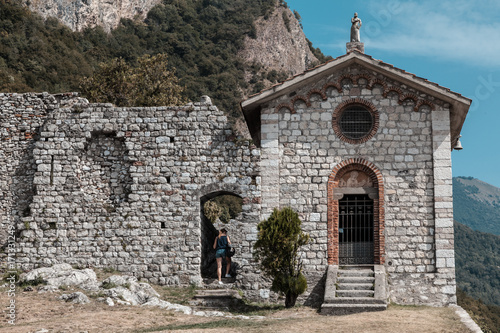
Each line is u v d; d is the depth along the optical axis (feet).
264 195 85.81
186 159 87.81
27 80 237.45
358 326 61.11
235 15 479.00
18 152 91.97
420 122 85.97
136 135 88.89
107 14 408.67
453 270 82.48
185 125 88.69
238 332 57.31
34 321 61.93
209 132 88.38
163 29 422.00
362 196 86.53
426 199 84.48
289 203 85.46
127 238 86.58
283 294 81.05
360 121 86.94
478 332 60.49
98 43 359.05
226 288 84.33
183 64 366.22
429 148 85.40
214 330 57.93
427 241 83.61
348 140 86.17
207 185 87.04
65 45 298.56
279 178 86.02
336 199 85.66
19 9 304.91
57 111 90.38
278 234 75.92
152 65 151.53
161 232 86.43
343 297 75.05
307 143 86.43
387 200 84.69
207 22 463.01
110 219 87.20
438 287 82.28
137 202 87.30
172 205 86.94
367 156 85.71
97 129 89.51
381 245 83.76
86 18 393.50
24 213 90.12
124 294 73.56
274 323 62.75
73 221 87.45
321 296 82.79
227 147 87.71
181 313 69.26
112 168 89.92
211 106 89.15
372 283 79.00
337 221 84.94
